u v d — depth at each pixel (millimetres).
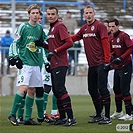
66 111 27562
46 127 26812
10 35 62875
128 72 30594
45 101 32188
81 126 27312
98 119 29484
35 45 28062
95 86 29578
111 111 38438
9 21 73750
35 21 27812
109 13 76938
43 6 72562
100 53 28609
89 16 28516
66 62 27672
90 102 48688
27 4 76250
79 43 59344
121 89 30969
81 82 58938
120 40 30469
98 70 28609
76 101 49844
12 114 27781
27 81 27734
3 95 57719
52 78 27766
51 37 27703
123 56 29844
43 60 30172
